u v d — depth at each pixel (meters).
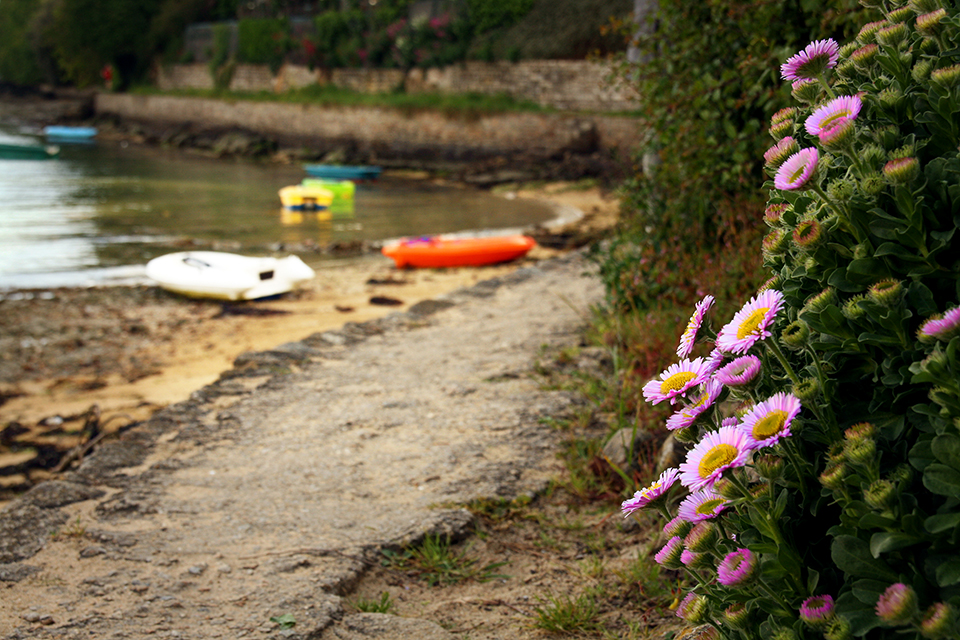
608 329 6.63
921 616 1.10
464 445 4.82
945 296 1.40
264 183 33.84
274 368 6.81
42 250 18.36
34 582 3.37
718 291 5.02
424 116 38.59
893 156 1.37
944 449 1.20
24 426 7.73
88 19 60.31
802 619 1.32
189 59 57.38
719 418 1.52
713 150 5.64
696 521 1.49
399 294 14.05
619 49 34.38
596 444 4.49
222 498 4.23
